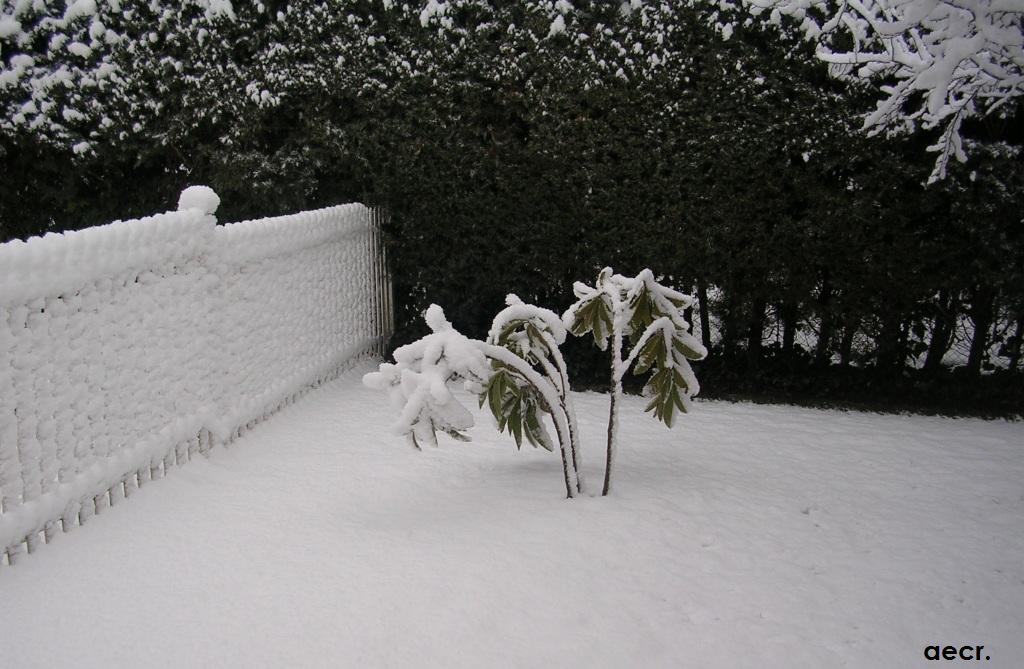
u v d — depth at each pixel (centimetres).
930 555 413
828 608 361
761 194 653
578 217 696
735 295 681
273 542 407
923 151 624
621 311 457
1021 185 606
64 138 781
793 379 693
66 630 327
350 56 731
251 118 757
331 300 701
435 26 711
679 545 410
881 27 485
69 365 396
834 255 649
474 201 724
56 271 380
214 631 330
